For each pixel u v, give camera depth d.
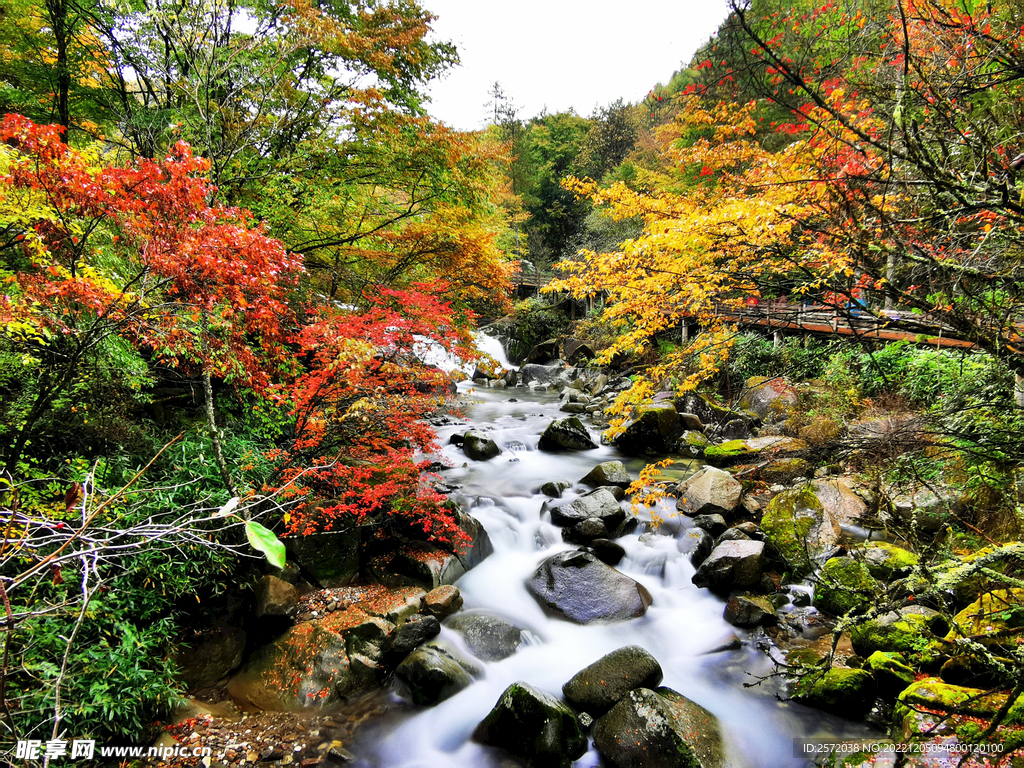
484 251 8.59
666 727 3.96
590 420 13.81
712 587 6.09
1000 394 3.05
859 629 4.79
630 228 17.72
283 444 6.61
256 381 5.01
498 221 17.22
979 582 4.26
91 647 3.90
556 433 11.37
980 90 2.23
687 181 12.19
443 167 7.93
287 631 5.12
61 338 4.06
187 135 6.39
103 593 4.15
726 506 7.48
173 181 3.62
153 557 4.53
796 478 7.46
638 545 7.04
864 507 6.56
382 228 8.85
